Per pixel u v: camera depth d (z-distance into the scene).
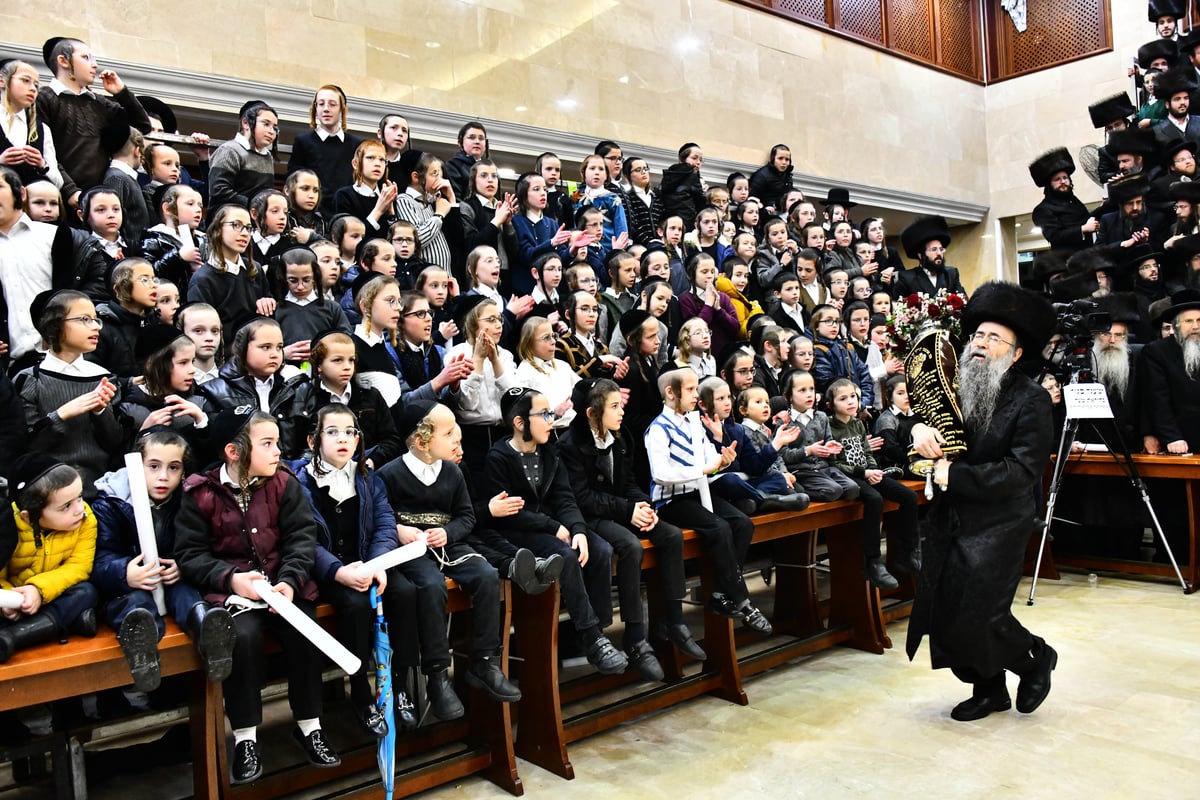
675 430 4.88
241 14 7.87
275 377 4.41
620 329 5.83
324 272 5.24
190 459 3.63
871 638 5.47
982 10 15.25
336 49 8.45
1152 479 6.98
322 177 6.76
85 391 3.94
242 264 5.14
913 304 5.32
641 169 8.78
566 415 5.30
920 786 3.62
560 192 8.02
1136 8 13.73
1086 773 3.68
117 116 5.64
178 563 3.31
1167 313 7.01
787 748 4.05
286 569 3.38
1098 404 6.39
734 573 4.63
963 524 4.19
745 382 5.94
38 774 3.78
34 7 6.85
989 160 15.25
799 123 12.68
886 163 13.76
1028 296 4.13
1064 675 4.84
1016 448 4.10
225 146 6.19
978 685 4.36
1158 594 6.47
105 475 3.60
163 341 4.04
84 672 2.90
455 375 4.65
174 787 3.87
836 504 5.42
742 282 7.84
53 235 4.62
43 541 3.12
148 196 5.85
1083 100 14.28
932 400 4.35
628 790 3.70
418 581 3.65
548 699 3.92
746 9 12.16
